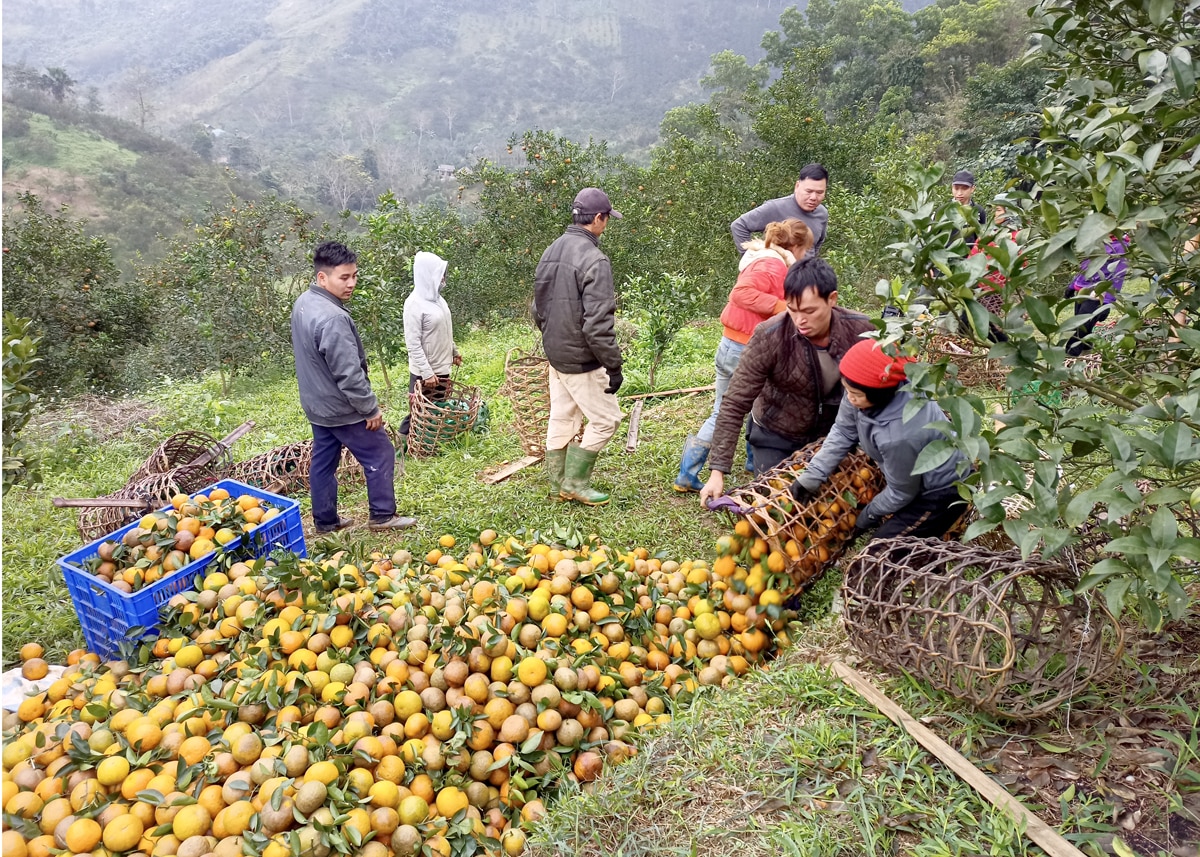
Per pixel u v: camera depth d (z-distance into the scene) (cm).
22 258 1672
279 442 861
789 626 390
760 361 400
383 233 1230
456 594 357
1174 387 220
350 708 307
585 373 532
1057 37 227
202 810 266
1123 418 229
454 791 289
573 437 567
